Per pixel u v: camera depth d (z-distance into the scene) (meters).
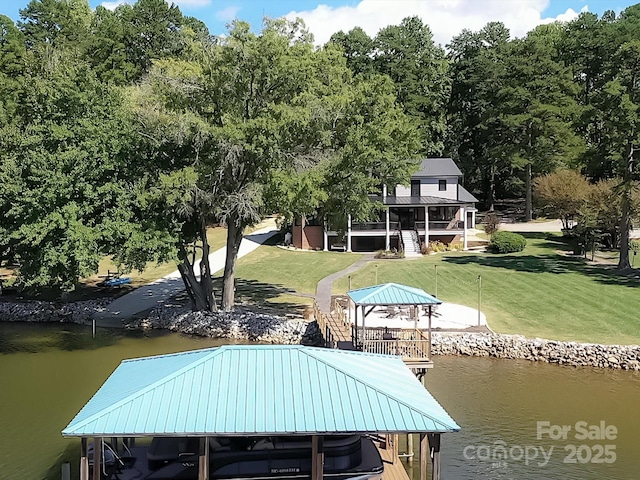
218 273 51.50
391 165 39.97
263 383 14.16
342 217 38.69
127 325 37.50
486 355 30.77
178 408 13.38
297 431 12.84
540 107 68.31
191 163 33.81
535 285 42.69
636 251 54.19
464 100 87.06
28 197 29.75
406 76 79.06
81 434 12.67
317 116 32.47
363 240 62.12
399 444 21.50
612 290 40.59
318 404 13.62
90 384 26.70
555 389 25.98
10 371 28.72
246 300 41.34
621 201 48.09
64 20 75.38
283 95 33.94
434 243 60.38
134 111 33.88
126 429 12.79
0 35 70.12
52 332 36.25
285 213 32.88
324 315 32.56
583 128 67.06
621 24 75.56
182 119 31.02
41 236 28.91
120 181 32.12
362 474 15.12
